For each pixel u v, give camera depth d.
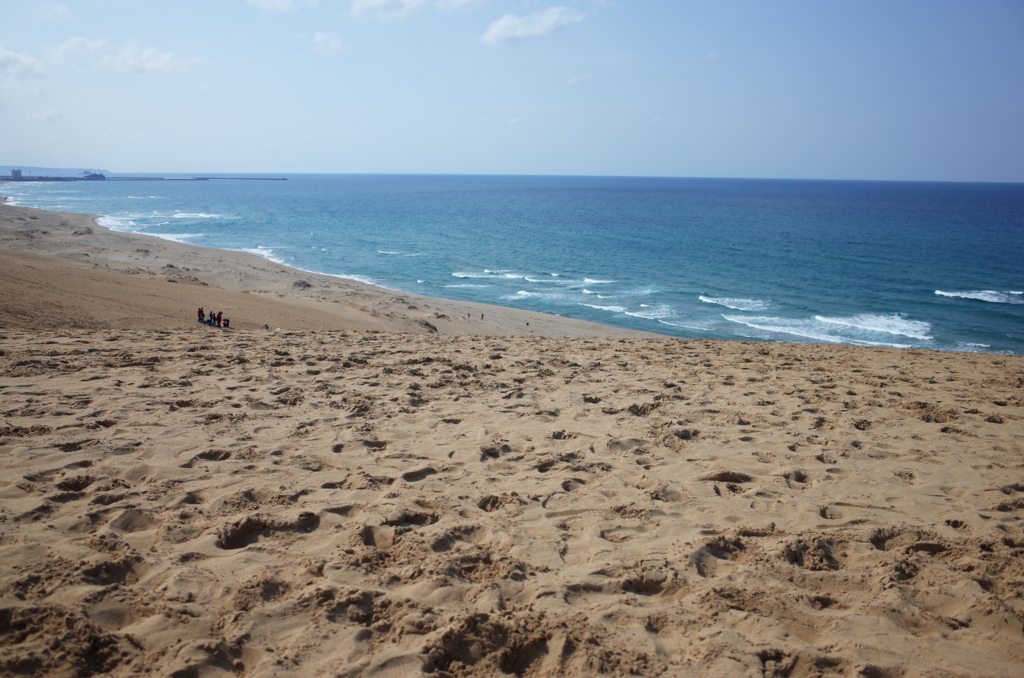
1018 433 6.21
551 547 3.53
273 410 6.15
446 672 2.47
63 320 12.65
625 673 2.44
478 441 5.40
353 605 2.87
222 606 2.82
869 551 3.53
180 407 6.09
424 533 3.58
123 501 3.86
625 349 11.58
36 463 4.35
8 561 3.05
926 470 5.02
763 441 5.65
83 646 2.44
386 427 5.74
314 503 3.99
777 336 32.81
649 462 5.08
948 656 2.61
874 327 34.56
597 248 67.56
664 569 3.25
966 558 3.48
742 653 2.55
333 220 98.06
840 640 2.70
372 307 30.92
